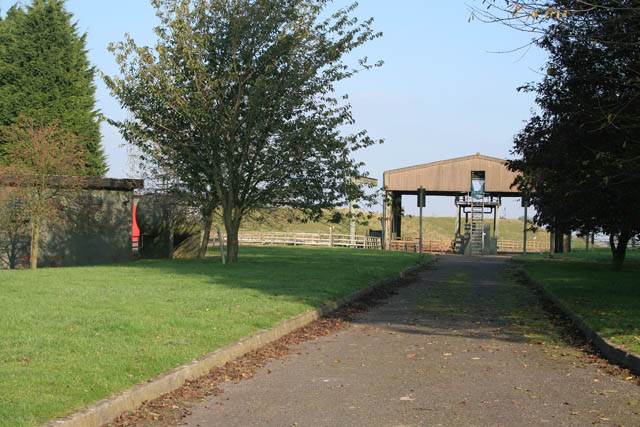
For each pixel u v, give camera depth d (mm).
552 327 11070
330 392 6438
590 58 13266
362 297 15547
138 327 8555
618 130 12977
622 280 19469
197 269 19375
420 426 5277
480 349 8922
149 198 28750
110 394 5598
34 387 5531
